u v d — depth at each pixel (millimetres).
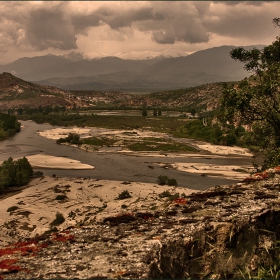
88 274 8367
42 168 87375
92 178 76938
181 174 80812
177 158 100250
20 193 65312
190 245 9773
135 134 145500
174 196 56125
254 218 10688
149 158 100625
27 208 55062
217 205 12352
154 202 55031
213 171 83500
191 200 13219
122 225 11555
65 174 81375
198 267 9742
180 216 11664
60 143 126375
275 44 21625
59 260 9180
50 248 10078
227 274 9875
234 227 10281
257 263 10203
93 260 9102
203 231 10203
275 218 11148
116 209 52375
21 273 8500
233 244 10211
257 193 13055
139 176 79188
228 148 113875
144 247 9555
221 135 125812
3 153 106375
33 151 110688
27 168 76938
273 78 20188
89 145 119438
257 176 14891
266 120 20891
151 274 8594
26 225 46969
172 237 9805
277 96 20156
